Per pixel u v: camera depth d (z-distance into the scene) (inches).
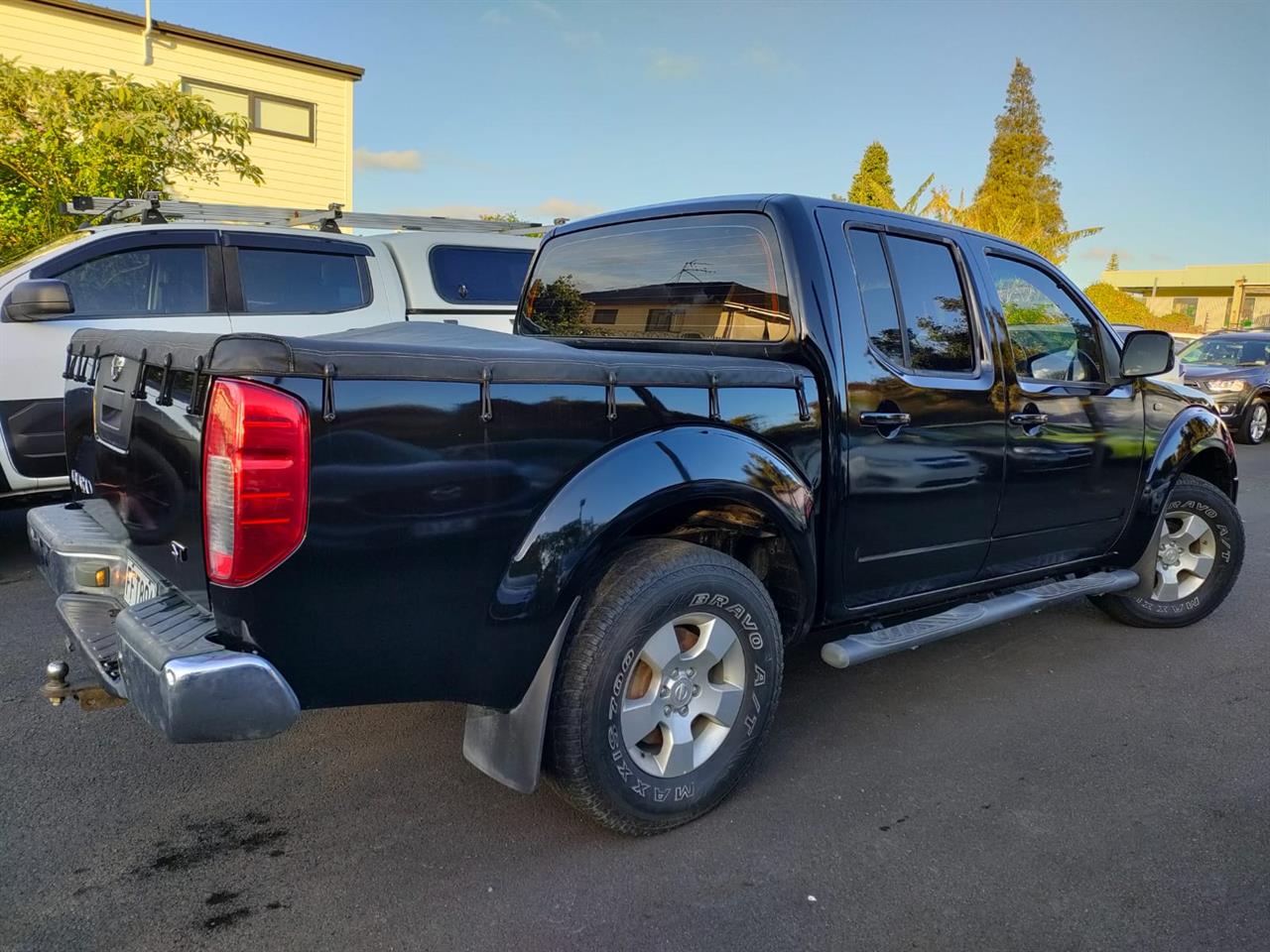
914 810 120.3
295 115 606.5
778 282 127.8
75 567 112.9
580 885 102.7
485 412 93.0
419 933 94.0
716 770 115.8
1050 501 159.2
